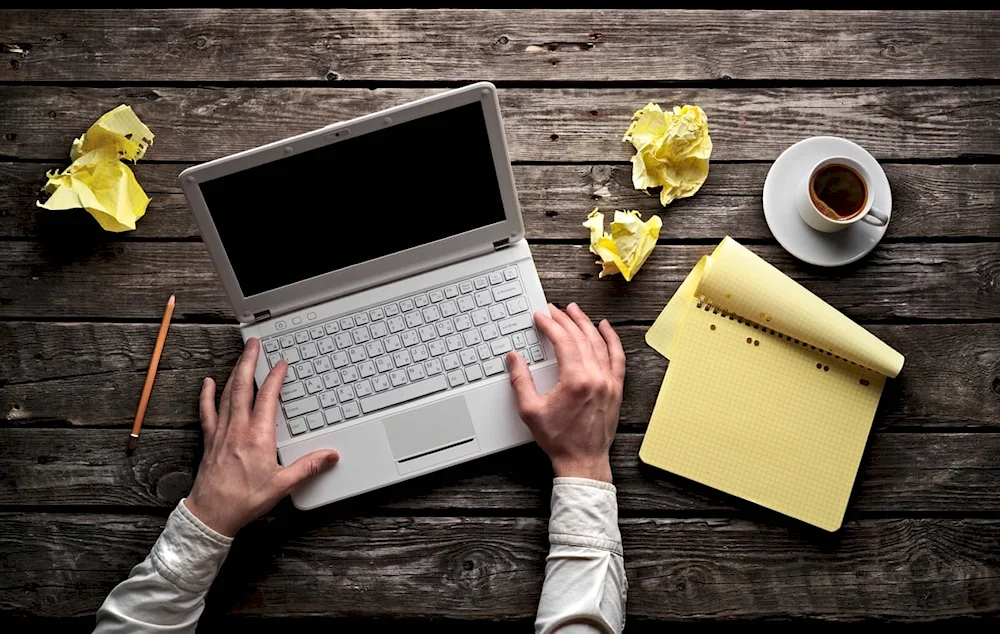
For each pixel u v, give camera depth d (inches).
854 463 43.2
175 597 39.2
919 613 42.9
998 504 43.6
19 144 46.3
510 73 46.3
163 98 46.4
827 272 45.0
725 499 43.6
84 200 44.1
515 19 46.6
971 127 46.1
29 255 45.4
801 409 43.5
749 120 46.1
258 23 46.7
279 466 40.7
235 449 40.4
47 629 44.4
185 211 45.7
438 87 46.4
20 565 43.6
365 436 41.8
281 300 41.1
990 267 45.1
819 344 42.9
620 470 43.8
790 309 43.0
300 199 37.9
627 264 43.6
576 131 45.9
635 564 43.3
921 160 45.9
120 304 45.2
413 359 42.3
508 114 46.0
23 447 44.3
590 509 39.9
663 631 44.9
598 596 38.4
